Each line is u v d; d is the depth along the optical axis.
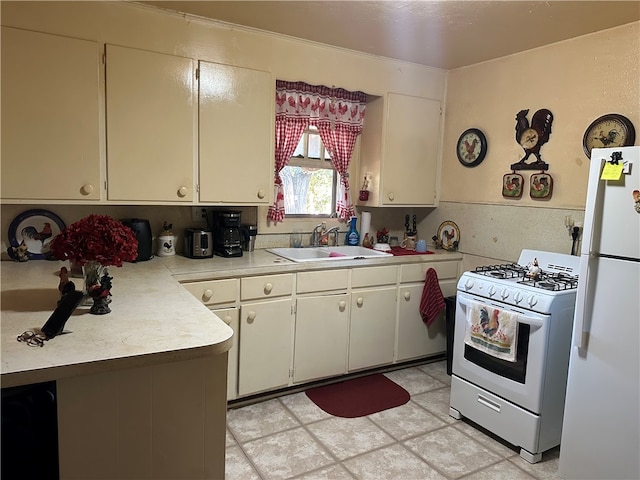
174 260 2.73
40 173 2.25
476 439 2.47
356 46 2.99
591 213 1.96
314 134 3.44
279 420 2.60
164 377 1.36
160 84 2.48
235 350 2.62
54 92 2.24
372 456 2.28
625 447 1.92
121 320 1.52
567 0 2.19
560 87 2.78
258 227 3.26
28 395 1.25
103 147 2.38
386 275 3.16
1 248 2.47
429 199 3.63
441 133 3.62
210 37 2.59
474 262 3.39
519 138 3.02
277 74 2.84
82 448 1.28
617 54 2.50
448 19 2.47
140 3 2.37
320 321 2.91
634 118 2.44
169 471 1.41
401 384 3.14
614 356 1.94
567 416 2.12
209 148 2.66
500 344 2.33
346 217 3.57
